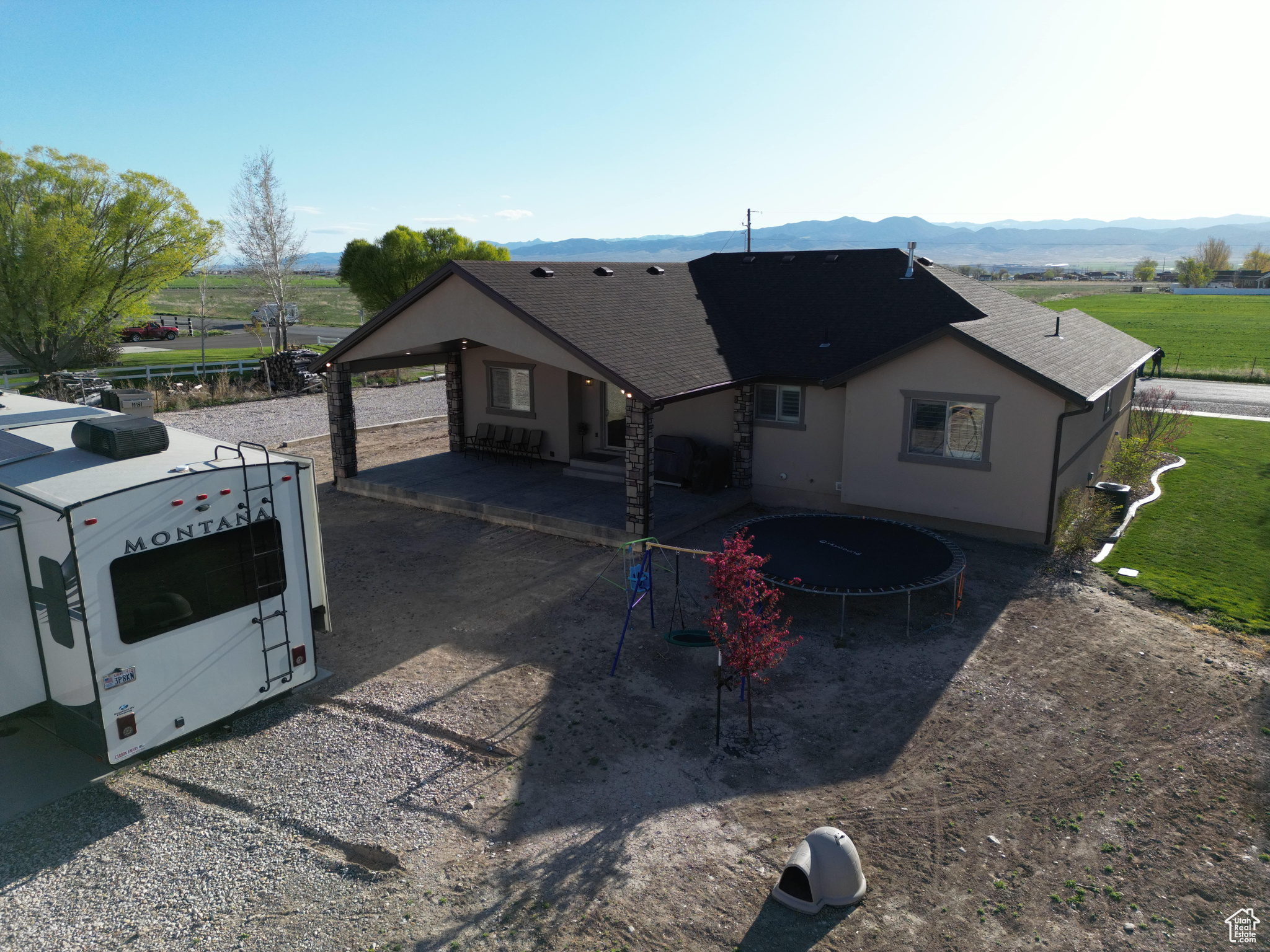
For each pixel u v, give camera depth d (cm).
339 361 1880
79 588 721
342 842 737
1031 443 1404
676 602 1255
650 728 923
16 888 680
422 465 2067
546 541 1563
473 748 887
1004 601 1268
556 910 649
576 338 1503
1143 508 1753
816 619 1215
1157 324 6312
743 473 1797
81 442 879
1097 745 880
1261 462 2173
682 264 2305
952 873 691
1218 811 768
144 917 647
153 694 784
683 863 704
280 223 4738
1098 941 616
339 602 1289
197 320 6806
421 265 4584
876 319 1809
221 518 825
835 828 719
